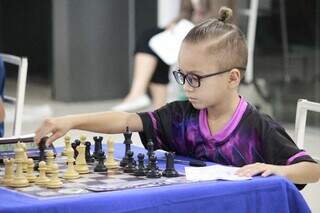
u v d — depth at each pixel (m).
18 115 3.37
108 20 8.61
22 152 2.00
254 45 8.73
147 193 1.82
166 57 6.36
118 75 8.77
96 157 2.28
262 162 2.31
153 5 8.84
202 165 2.24
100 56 8.62
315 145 6.01
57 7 8.45
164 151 2.52
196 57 2.25
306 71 9.27
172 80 7.72
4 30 11.03
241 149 2.33
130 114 2.50
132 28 8.86
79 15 8.44
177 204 1.86
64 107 8.13
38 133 2.29
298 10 9.14
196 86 2.28
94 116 2.41
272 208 2.02
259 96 8.55
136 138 2.79
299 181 2.15
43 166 1.94
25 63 3.36
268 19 8.93
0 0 10.96
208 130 2.40
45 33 10.57
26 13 10.79
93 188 1.86
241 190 1.96
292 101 8.52
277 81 9.02
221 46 2.26
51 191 1.84
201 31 2.29
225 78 2.29
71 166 2.04
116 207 1.77
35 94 9.02
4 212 1.66
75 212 1.72
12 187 1.90
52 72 8.77
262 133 2.31
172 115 2.50
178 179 2.00
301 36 9.21
